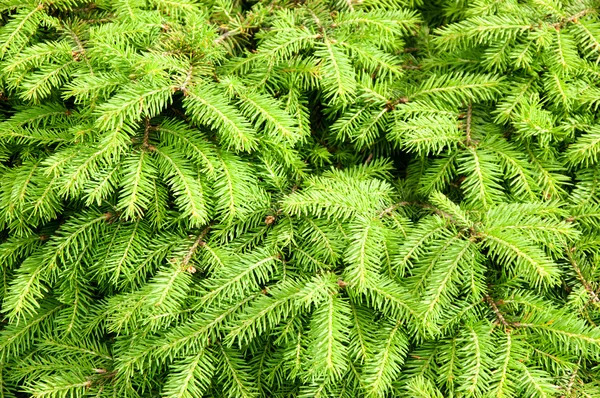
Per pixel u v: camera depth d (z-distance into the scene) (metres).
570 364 1.13
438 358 1.15
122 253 1.18
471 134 1.22
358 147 1.26
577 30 1.20
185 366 1.14
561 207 1.20
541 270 1.11
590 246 1.19
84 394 1.18
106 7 1.25
